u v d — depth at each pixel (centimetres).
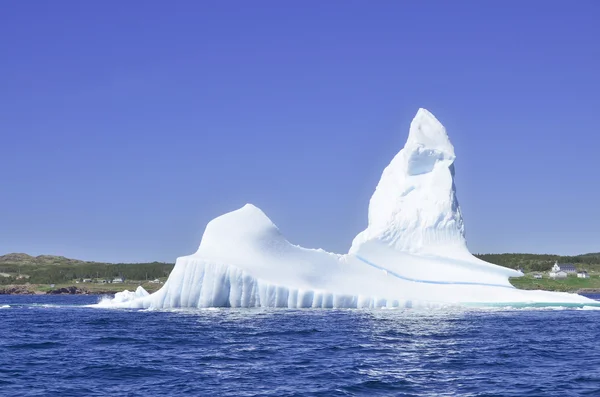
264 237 8144
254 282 7544
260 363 3822
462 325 6062
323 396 2956
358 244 9169
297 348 4453
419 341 4850
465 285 8831
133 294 9150
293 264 8044
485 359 4000
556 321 6569
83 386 3172
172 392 3036
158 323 6197
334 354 4178
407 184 9781
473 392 3052
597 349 4456
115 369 3612
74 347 4550
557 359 4009
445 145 9888
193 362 3859
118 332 5478
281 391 3047
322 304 7688
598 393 3011
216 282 7525
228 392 3031
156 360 3931
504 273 9225
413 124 9981
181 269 7712
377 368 3659
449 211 9544
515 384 3228
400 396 2975
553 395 2973
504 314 7431
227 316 6800
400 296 8100
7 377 3391
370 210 10200
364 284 8162
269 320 6397
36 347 4569
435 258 9144
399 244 9388
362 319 6506
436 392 3058
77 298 17575
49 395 2983
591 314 7588
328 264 8325
